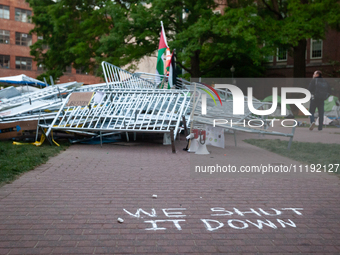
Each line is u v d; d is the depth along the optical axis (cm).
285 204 449
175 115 994
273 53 2233
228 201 460
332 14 2156
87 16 2594
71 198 466
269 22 2200
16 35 5097
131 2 2383
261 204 448
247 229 363
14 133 964
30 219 385
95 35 2472
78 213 407
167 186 534
